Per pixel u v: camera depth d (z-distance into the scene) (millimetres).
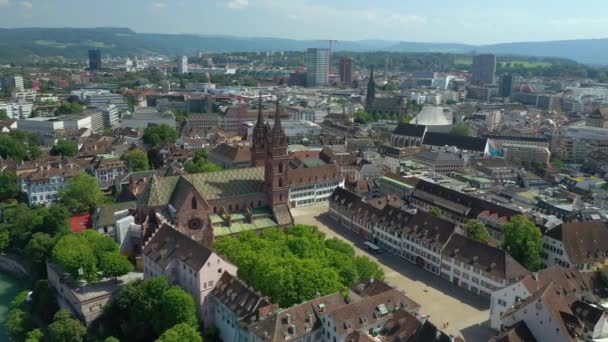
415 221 191375
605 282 151375
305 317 124562
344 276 150625
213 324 146375
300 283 136625
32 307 174625
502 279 153750
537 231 175875
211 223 191000
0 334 162875
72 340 143375
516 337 120500
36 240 187500
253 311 128500
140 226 183375
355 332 115562
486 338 137375
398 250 196500
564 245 175625
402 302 132625
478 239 184750
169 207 188500
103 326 150375
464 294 163750
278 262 145750
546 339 121312
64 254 159250
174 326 130250
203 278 142125
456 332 140125
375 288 138875
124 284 164250
